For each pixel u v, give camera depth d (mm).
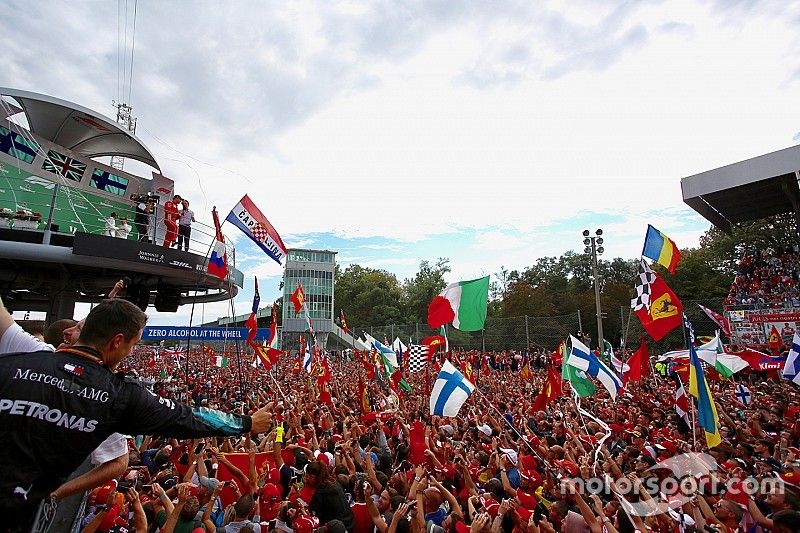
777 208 33812
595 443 10336
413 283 86438
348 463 7699
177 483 6480
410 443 8703
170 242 15000
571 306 51812
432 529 5473
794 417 12125
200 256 14727
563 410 14133
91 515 4844
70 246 12883
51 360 1880
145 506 5402
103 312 2068
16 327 2318
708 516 5832
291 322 58594
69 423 1785
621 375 17875
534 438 10102
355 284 86438
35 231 12578
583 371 12719
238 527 5277
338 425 11992
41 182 15047
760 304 26844
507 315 55750
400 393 18250
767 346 23672
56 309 15281
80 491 2289
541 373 24094
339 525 4910
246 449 8414
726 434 10625
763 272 33406
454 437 11141
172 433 2076
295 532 5293
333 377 23219
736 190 29922
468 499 6363
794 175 27250
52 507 2133
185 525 4953
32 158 14891
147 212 15766
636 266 63781
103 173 16922
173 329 19172
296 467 7754
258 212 13859
